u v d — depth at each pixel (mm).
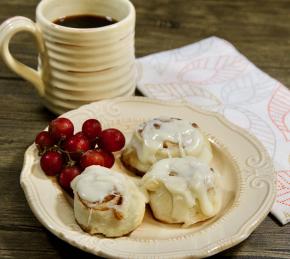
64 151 685
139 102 756
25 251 640
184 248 609
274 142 748
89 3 788
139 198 651
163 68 856
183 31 936
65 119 704
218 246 609
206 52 887
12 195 687
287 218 665
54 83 757
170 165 673
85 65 738
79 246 611
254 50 901
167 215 653
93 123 709
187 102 760
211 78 842
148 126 711
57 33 722
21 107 791
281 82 843
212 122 736
